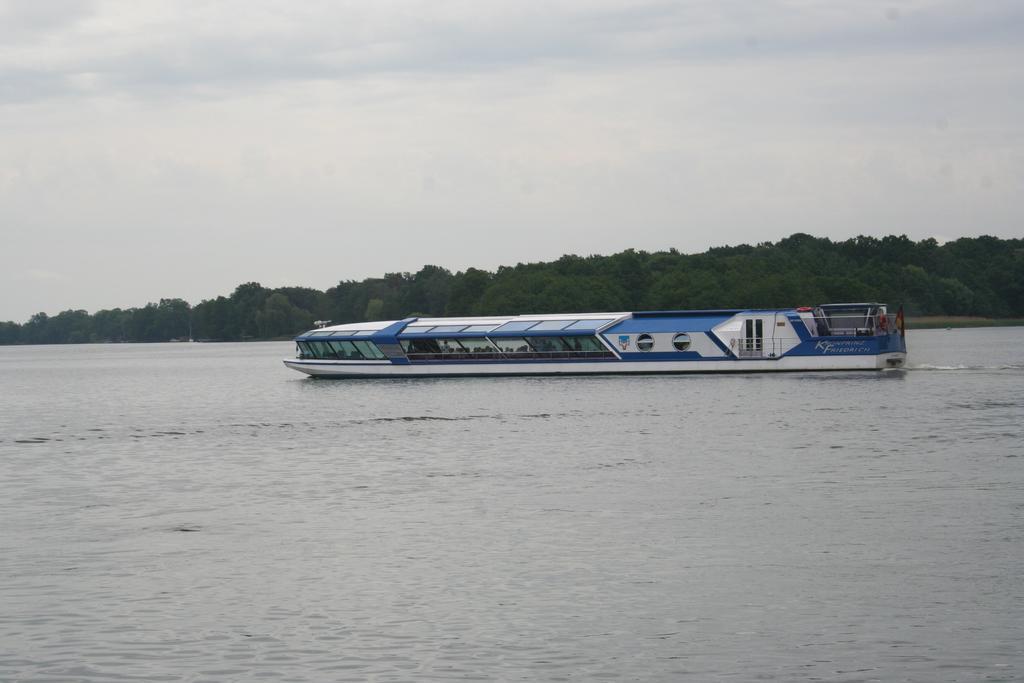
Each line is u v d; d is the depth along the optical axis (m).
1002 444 91.06
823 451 88.69
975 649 42.31
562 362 178.88
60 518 68.81
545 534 60.16
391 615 47.00
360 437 107.44
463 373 183.62
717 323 173.75
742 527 60.91
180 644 44.25
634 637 44.03
